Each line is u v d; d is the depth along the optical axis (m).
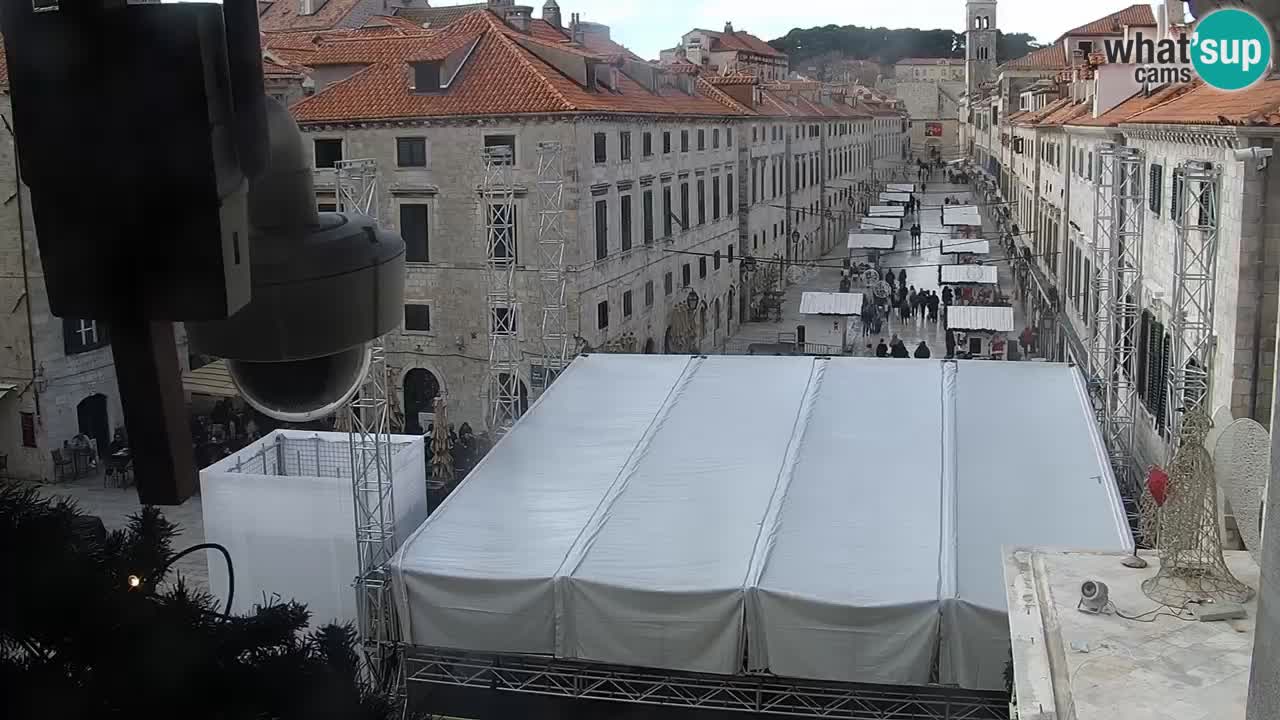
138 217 1.78
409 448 22.17
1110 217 29.69
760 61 118.12
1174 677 8.72
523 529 19.36
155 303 1.81
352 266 2.66
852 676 16.58
